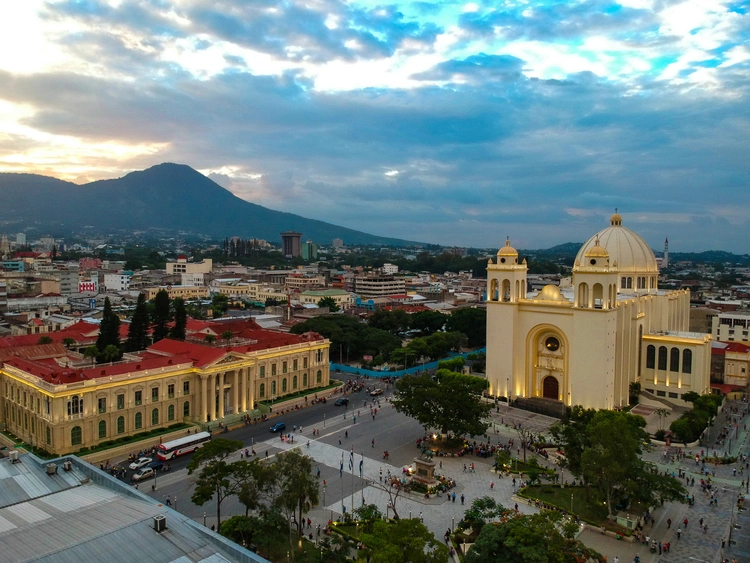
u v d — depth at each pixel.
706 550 78.12
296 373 158.38
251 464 80.25
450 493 95.50
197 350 138.38
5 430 125.25
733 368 175.75
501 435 126.94
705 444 122.62
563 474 104.50
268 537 73.69
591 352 134.50
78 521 58.75
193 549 55.16
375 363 190.12
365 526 79.44
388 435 125.31
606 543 80.25
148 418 121.81
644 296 160.50
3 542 53.62
